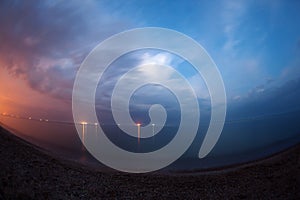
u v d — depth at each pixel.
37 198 11.86
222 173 21.02
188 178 20.08
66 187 14.77
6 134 24.56
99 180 17.61
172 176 21.02
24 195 11.54
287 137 44.97
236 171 21.02
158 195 15.89
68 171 17.98
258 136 57.03
